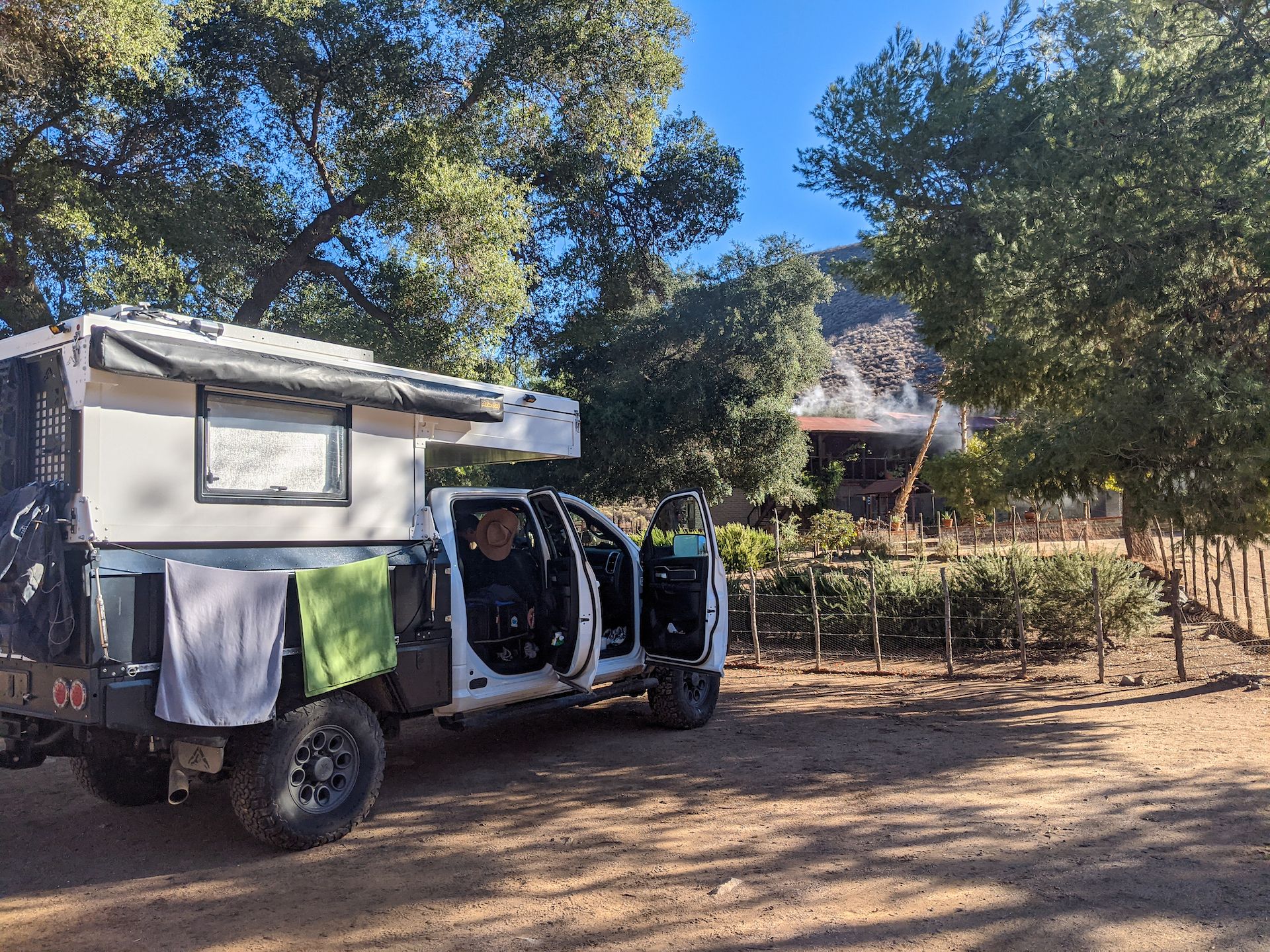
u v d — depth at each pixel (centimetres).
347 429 539
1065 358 899
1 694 467
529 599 696
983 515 2123
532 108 1853
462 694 590
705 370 2273
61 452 441
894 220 983
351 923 394
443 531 600
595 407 2280
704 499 722
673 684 752
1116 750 659
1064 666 1040
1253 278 820
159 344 438
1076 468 792
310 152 1719
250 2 1583
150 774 577
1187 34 877
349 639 510
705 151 2309
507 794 590
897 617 1177
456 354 1509
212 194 1420
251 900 422
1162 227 786
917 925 379
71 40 1257
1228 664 985
